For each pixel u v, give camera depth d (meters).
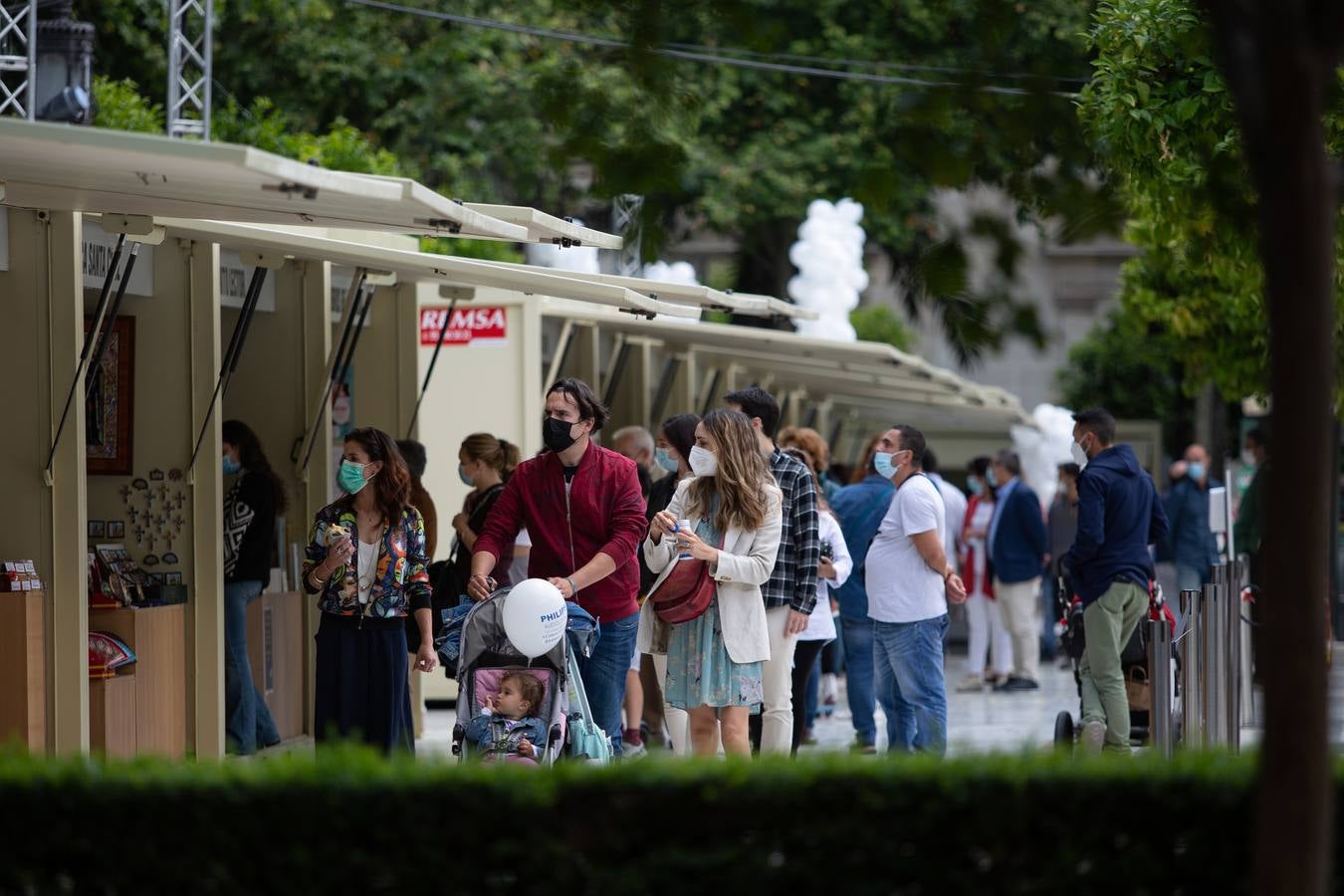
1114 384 124.00
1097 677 36.84
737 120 100.38
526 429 52.41
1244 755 18.03
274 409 41.72
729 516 30.17
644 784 16.84
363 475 29.95
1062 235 23.05
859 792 16.86
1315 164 15.61
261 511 37.97
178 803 16.77
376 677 30.05
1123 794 16.91
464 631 28.77
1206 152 33.47
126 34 79.56
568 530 30.25
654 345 61.56
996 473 62.44
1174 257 63.16
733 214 97.00
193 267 36.34
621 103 23.59
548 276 33.88
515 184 94.25
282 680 41.19
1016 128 22.91
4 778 16.92
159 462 36.53
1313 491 15.71
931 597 36.06
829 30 96.94
